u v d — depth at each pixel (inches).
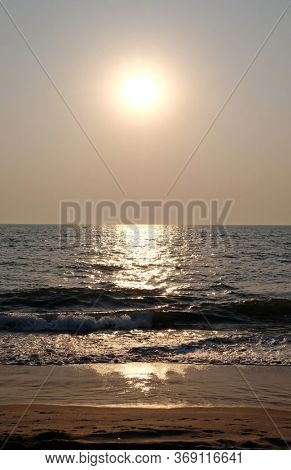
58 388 448.8
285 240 2760.8
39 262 1609.3
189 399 421.4
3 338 669.3
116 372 504.1
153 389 448.5
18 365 526.9
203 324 792.3
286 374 499.2
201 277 1328.7
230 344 629.3
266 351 594.6
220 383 468.1
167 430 333.4
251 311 873.5
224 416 373.1
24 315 772.6
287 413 383.6
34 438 315.9
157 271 1438.2
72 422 352.5
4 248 2082.9
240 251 2030.0
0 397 421.7
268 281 1261.1
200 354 579.2
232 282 1245.1
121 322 780.0
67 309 949.8
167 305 955.3
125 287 1147.9
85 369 514.0
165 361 548.4
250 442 311.3
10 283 1213.1
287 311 869.8
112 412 380.8
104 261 1658.5
